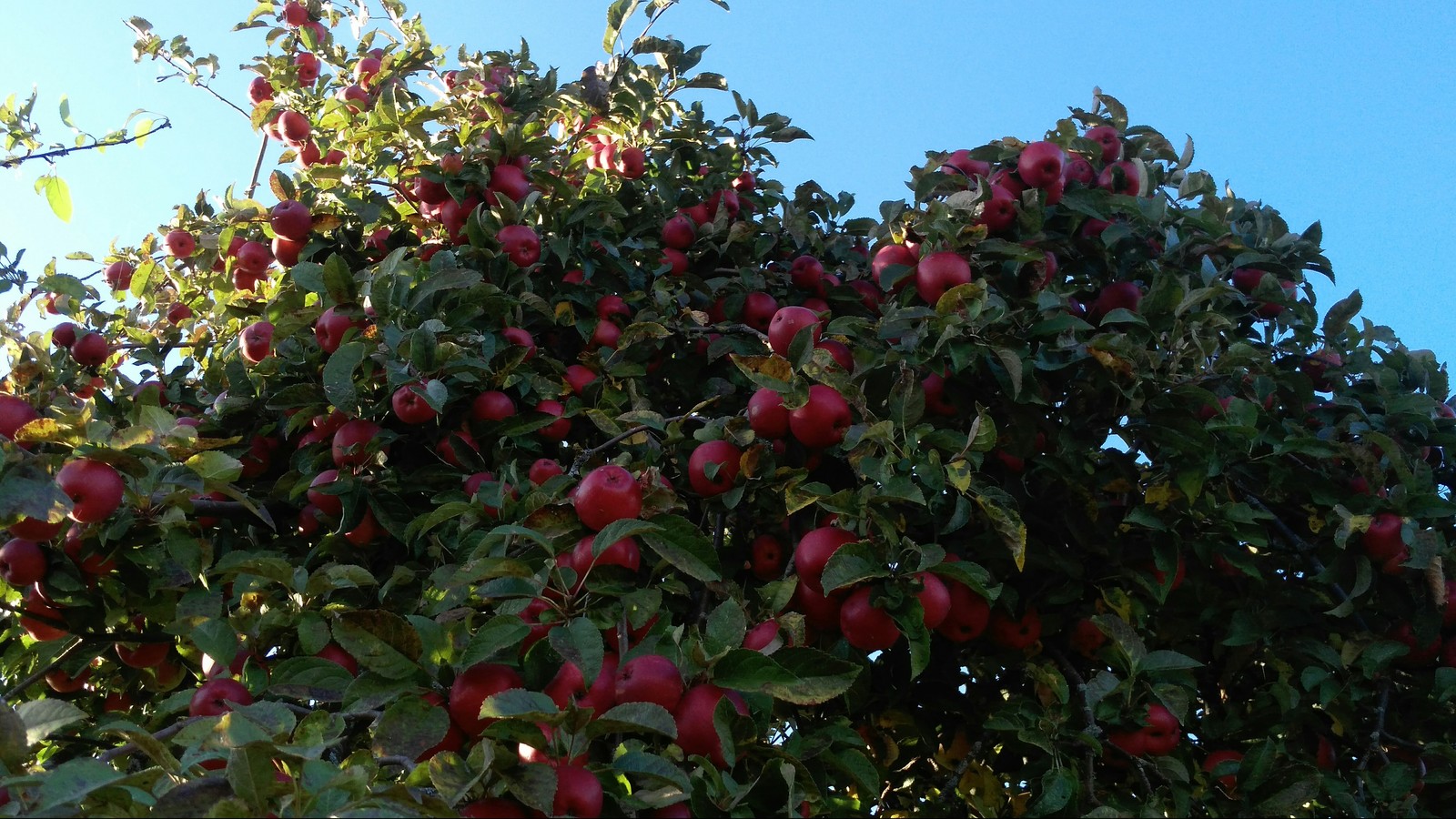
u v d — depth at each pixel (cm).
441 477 338
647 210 491
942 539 325
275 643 261
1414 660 331
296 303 391
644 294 437
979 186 352
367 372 326
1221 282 377
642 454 347
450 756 174
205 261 504
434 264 362
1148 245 396
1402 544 320
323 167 455
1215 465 323
